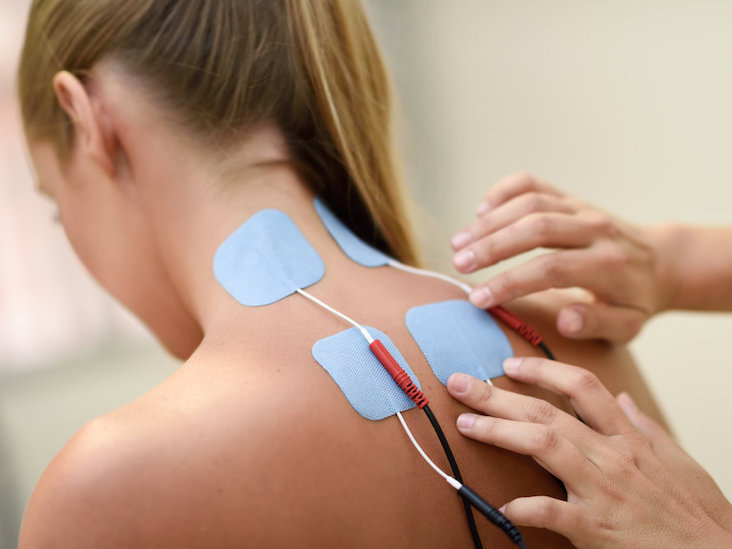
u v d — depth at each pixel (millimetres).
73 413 1987
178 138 680
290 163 706
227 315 615
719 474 1979
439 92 2211
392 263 715
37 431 1943
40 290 1983
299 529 516
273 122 697
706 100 1944
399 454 561
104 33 680
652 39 1970
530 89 2141
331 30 726
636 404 788
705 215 2010
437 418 597
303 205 692
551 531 611
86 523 499
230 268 645
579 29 2047
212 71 667
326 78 710
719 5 1875
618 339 793
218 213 671
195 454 510
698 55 1926
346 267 670
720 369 1979
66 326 2006
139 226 746
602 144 2090
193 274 687
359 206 766
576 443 602
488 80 2176
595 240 803
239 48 670
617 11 1992
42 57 722
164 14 670
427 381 613
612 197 2105
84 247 797
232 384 549
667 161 2023
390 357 586
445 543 559
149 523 497
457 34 2174
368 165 775
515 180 840
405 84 2191
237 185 674
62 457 525
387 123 807
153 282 783
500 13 2121
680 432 2020
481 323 696
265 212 665
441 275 736
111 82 686
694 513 599
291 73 693
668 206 2045
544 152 2166
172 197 694
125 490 500
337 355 580
